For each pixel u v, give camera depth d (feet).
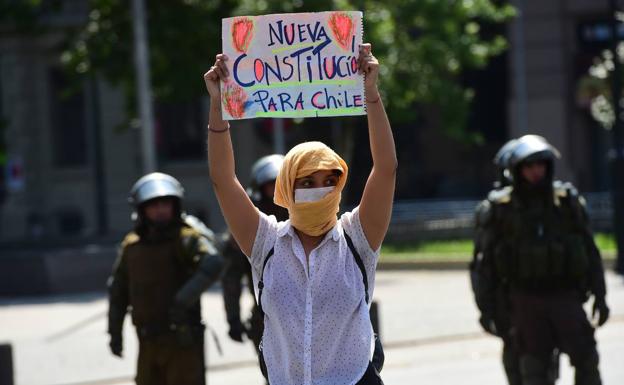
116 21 115.34
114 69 115.96
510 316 39.65
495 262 38.86
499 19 128.47
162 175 37.04
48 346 65.05
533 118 160.25
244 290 81.61
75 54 117.39
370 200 21.76
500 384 50.11
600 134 159.43
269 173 38.52
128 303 37.68
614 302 73.92
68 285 93.30
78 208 167.43
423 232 123.85
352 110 21.71
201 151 164.55
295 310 21.62
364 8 113.80
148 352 36.24
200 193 163.22
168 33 112.78
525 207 38.14
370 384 21.76
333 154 21.25
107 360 60.08
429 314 72.54
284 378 21.89
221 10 115.55
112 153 164.86
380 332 63.67
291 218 21.68
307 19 21.65
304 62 21.72
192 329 36.06
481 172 170.40
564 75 158.61
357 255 21.86
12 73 167.94
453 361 57.47
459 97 124.88
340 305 21.57
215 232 159.33
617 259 89.92
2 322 75.72
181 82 112.88
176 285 36.32
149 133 98.78
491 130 169.68
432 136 171.22
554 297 37.96
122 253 37.09
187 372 36.09
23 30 124.88
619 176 89.86
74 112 168.96
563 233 37.91
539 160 37.76
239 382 54.34
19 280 92.79
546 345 38.01
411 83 120.47
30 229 166.50
